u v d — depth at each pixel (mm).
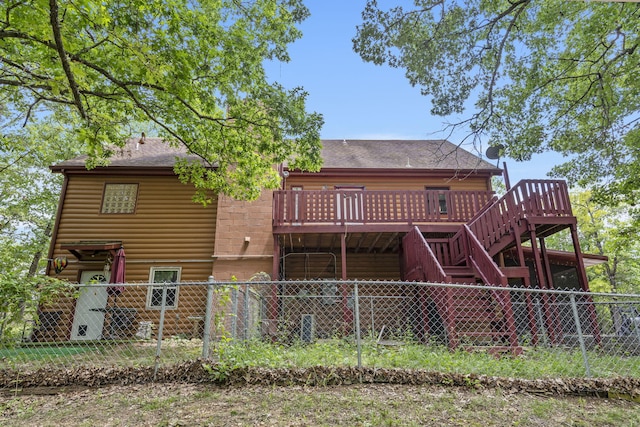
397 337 8875
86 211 12188
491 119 9305
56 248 11781
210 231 12172
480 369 4926
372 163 14742
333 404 3932
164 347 6914
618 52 10258
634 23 9672
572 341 8438
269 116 9539
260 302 8727
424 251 8914
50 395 4375
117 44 7191
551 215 9625
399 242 12219
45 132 17312
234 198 11172
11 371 4680
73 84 5367
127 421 3602
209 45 8609
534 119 10672
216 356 5062
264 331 8250
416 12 7910
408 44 8164
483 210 10797
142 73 7016
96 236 11969
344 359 5180
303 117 9422
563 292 5266
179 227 12180
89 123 8070
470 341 6824
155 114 9867
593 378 4766
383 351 5844
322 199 11242
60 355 6051
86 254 11586
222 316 5215
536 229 10203
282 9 8781
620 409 4184
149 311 11328
